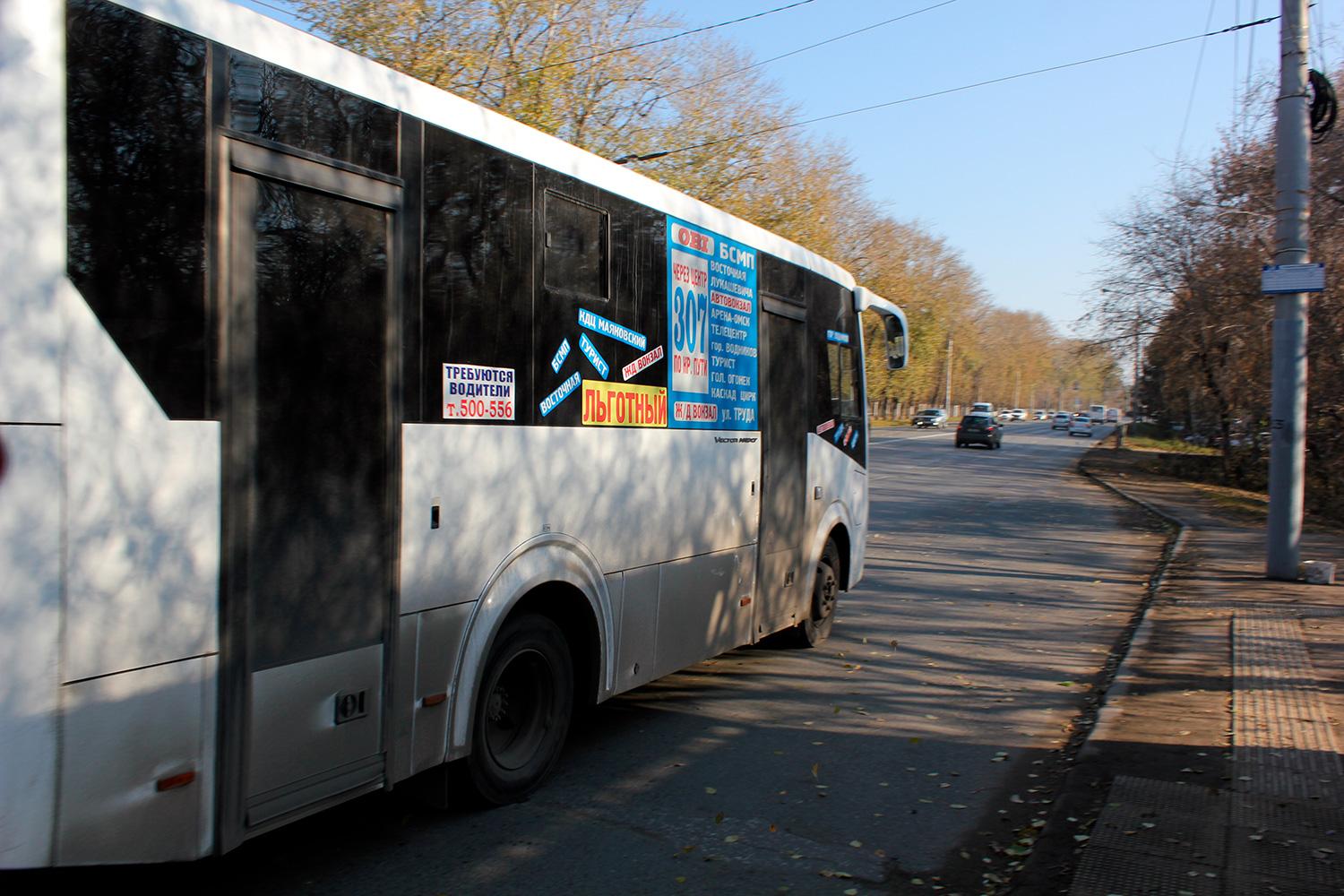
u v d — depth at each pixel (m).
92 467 2.75
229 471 3.13
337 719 3.57
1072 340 33.53
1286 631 8.86
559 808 4.77
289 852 4.22
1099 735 5.84
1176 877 3.95
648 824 4.61
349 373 3.60
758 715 6.44
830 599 8.45
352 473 3.61
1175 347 30.78
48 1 2.66
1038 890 3.90
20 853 2.61
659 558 5.67
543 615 4.99
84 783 2.74
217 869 4.04
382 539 3.75
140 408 2.87
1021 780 5.32
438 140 4.03
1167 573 12.43
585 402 4.97
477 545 4.25
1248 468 30.78
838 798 5.00
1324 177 17.92
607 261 5.14
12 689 2.58
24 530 2.59
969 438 51.75
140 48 2.90
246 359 3.20
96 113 2.78
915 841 4.49
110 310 2.80
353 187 3.62
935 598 10.84
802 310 7.55
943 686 7.25
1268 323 23.58
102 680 2.78
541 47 20.33
